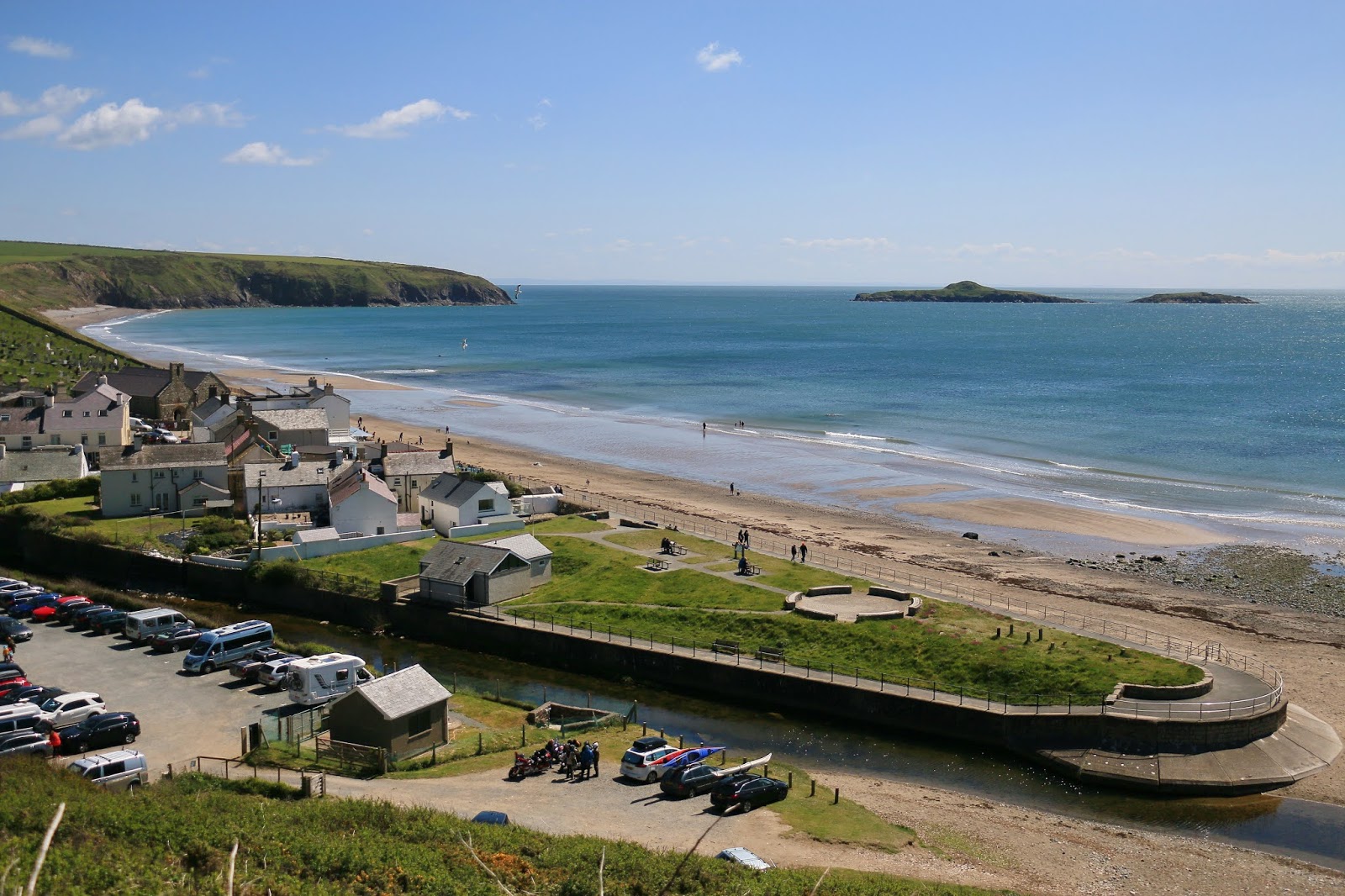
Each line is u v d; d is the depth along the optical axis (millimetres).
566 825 39969
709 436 149000
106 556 83562
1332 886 38906
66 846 28422
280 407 128625
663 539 82312
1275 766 48500
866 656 60594
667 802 43250
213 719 52438
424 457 98250
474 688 61094
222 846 31016
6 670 56656
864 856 38844
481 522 87500
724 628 65750
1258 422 152250
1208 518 99375
